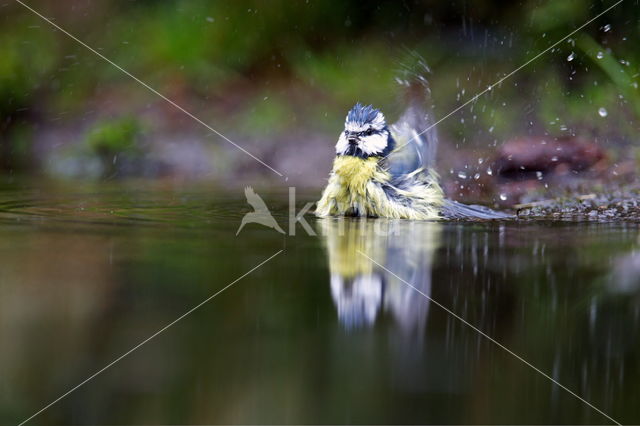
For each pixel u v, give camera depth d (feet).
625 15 58.34
